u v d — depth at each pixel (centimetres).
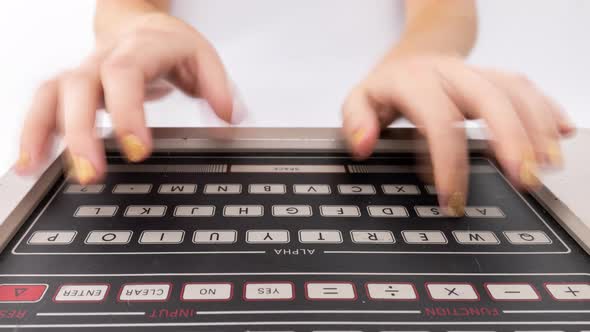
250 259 35
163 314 30
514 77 48
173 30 57
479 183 46
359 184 46
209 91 54
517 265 35
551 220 40
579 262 35
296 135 54
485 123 43
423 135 47
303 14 101
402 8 98
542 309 31
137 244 36
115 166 48
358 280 33
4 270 33
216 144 52
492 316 30
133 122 42
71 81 44
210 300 31
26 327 29
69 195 43
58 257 35
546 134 44
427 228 39
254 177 47
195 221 39
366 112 48
